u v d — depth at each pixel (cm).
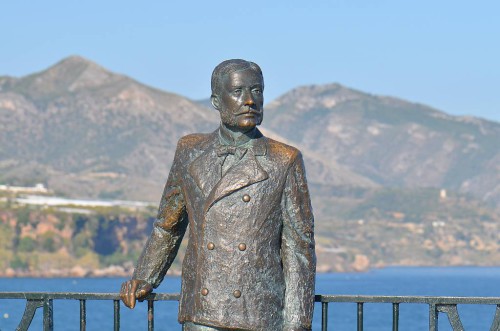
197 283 812
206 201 818
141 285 854
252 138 834
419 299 848
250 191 816
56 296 870
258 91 831
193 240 827
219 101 834
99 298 866
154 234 864
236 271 805
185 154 846
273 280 812
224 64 836
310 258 825
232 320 800
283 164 824
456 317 846
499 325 841
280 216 823
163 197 858
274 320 808
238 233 811
